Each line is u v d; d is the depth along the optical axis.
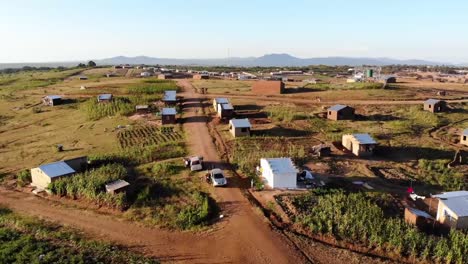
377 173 51.53
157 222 37.81
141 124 77.06
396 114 84.19
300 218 37.16
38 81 152.88
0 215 40.28
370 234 34.12
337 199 40.34
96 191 43.97
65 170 48.44
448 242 33.16
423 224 36.41
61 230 36.53
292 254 31.59
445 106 85.94
